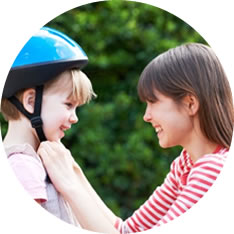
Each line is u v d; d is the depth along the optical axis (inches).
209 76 92.7
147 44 173.2
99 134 168.4
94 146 168.2
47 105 90.7
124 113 173.2
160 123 94.0
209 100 91.8
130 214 171.5
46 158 91.1
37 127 90.8
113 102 173.3
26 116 91.1
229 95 95.0
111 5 171.8
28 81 89.7
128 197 172.2
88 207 89.1
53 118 91.0
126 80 175.2
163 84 92.5
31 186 88.0
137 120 171.3
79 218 89.6
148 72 94.8
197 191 89.0
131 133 172.4
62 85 91.1
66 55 90.3
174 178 99.7
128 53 174.4
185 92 91.9
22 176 88.3
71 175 91.4
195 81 92.0
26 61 89.5
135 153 168.7
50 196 91.4
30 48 90.3
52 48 90.2
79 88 92.6
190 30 173.9
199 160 90.9
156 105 94.2
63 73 91.2
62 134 93.6
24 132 91.8
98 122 168.7
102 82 174.4
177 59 93.5
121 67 174.6
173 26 171.9
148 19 174.7
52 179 91.0
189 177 91.5
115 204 168.9
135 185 171.8
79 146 168.2
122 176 172.1
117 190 172.1
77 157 167.9
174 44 171.2
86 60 93.1
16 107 91.4
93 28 171.5
